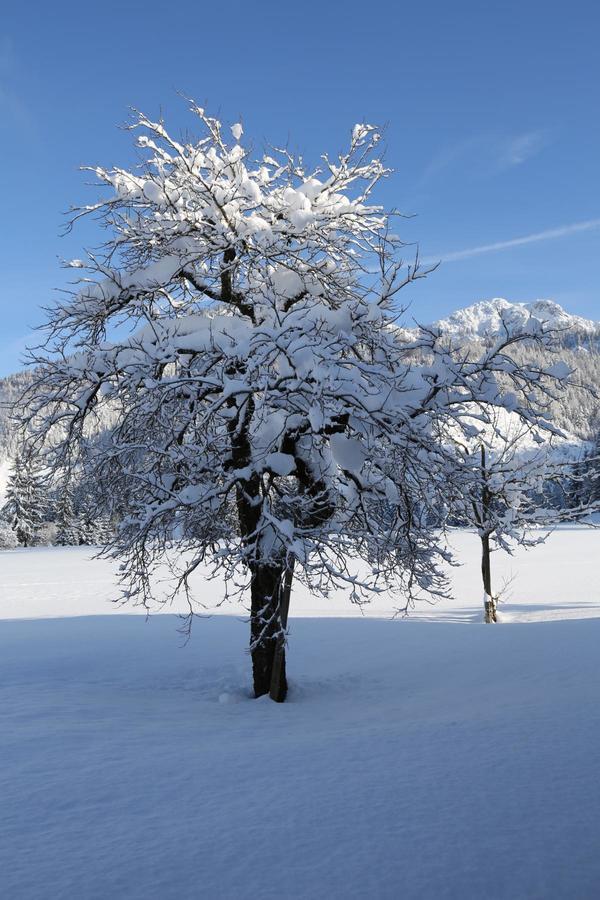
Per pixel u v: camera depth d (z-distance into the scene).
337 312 10.14
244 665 14.60
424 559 11.20
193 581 38.66
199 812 4.93
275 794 5.25
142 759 6.51
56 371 10.52
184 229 11.17
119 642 18.44
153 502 10.81
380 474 10.96
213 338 10.11
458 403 9.92
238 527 12.31
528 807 4.71
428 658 13.56
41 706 9.95
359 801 5.00
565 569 40.09
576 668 10.54
